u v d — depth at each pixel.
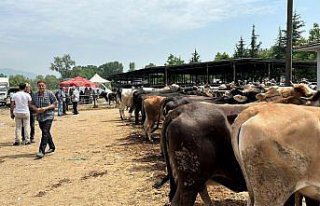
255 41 92.31
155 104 14.52
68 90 43.31
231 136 4.79
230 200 7.49
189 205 5.33
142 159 11.50
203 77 59.06
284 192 4.23
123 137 16.28
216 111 5.41
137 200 7.80
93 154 12.59
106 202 7.79
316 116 4.27
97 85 56.22
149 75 55.53
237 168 5.34
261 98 8.22
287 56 14.70
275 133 4.19
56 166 11.02
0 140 16.61
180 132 5.28
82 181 9.35
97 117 26.92
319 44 18.16
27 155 12.88
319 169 4.18
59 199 8.10
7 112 36.50
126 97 23.94
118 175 9.73
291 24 14.58
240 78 49.59
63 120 25.19
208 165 5.29
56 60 169.25
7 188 9.02
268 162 4.21
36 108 12.28
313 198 4.38
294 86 7.71
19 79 98.50
